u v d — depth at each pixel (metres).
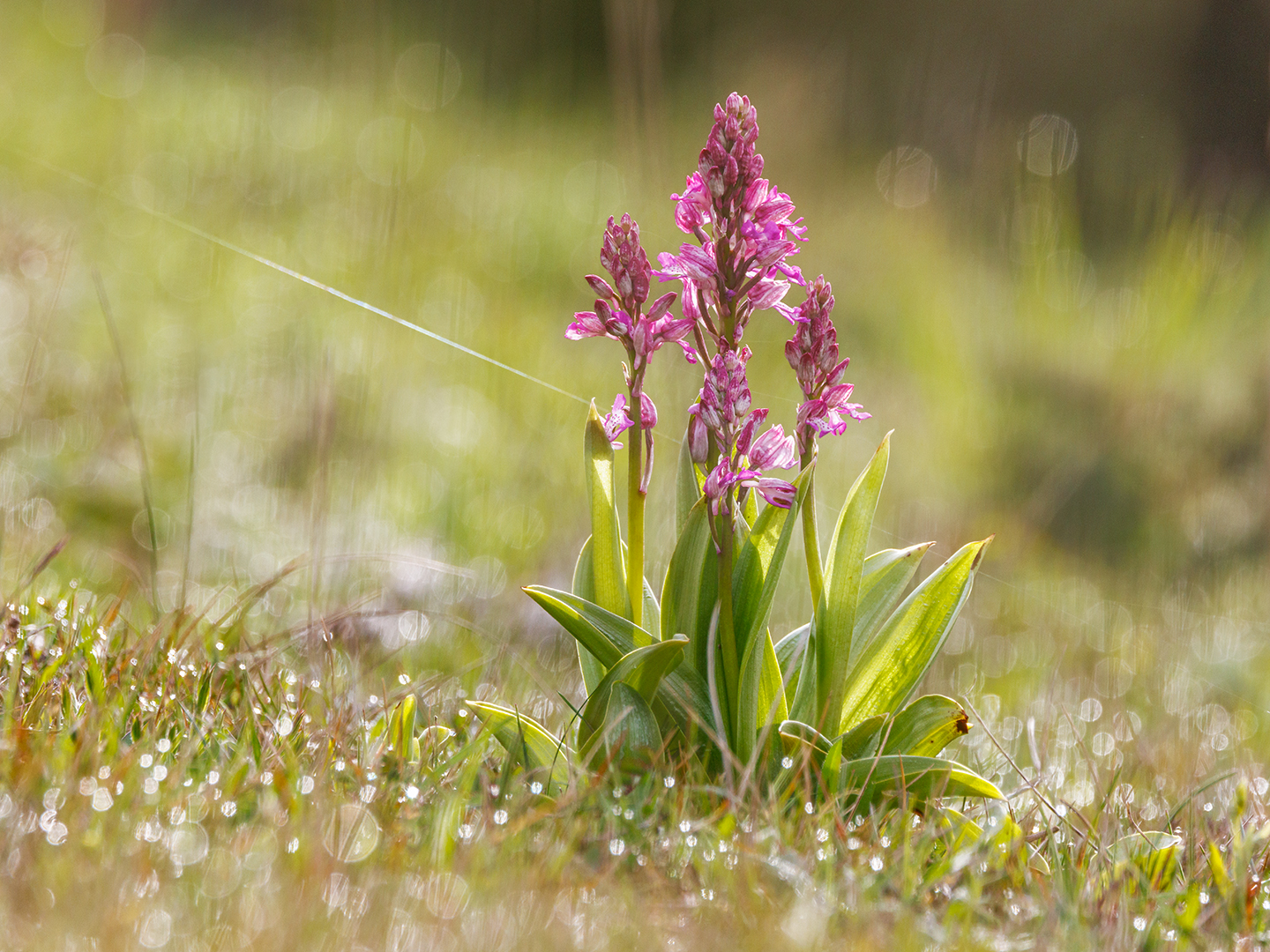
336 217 8.02
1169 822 2.48
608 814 1.92
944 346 7.69
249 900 1.55
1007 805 2.18
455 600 3.97
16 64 10.16
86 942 1.42
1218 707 4.43
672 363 5.76
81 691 2.18
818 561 2.29
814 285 2.16
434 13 11.91
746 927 1.67
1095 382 7.37
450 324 6.68
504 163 10.17
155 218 7.62
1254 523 6.56
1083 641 5.00
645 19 7.06
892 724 2.27
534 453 5.67
